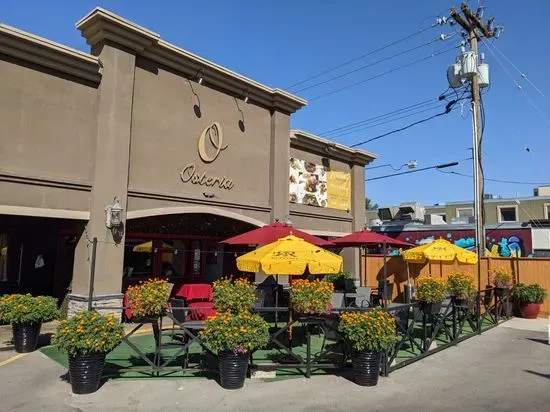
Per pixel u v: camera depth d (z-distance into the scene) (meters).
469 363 8.10
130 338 9.48
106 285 10.12
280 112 15.32
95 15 10.14
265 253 8.35
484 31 17.39
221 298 7.75
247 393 6.10
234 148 13.73
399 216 31.34
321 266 7.90
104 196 10.25
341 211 18.72
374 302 13.94
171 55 11.73
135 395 5.92
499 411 5.62
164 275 13.38
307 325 7.07
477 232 16.20
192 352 8.16
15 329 8.17
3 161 9.04
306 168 16.91
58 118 9.86
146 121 11.36
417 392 6.33
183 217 12.98
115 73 10.59
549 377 7.24
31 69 9.53
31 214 9.27
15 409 5.39
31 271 12.38
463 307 10.47
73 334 5.79
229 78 13.28
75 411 5.35
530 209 31.50
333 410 5.55
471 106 17.02
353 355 6.67
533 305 14.00
